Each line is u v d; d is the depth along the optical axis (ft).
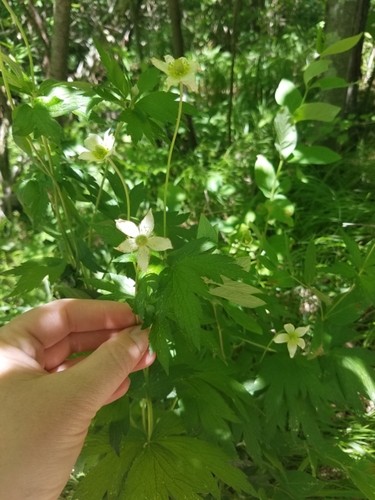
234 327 0.90
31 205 0.79
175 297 0.55
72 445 0.57
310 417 0.83
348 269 0.86
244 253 1.17
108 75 0.63
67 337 0.70
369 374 0.86
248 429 0.82
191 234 0.81
